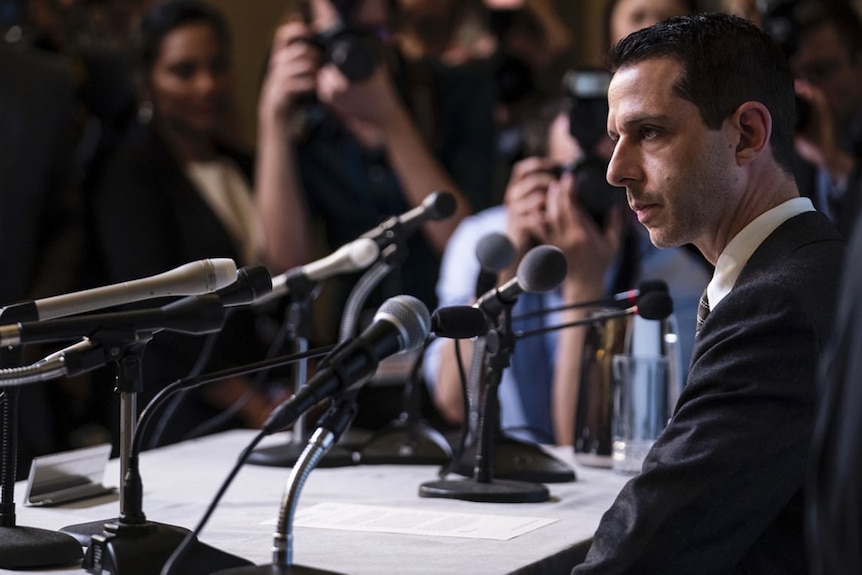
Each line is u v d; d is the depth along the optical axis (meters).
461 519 6.09
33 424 10.98
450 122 12.20
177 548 4.87
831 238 5.38
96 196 11.62
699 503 4.93
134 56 12.23
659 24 5.65
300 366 8.05
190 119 12.12
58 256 11.53
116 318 4.79
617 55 5.73
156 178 11.73
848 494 3.56
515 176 9.95
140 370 4.98
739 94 5.48
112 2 12.76
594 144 9.62
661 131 5.52
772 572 5.09
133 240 11.48
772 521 5.14
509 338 6.77
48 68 11.59
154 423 11.02
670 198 5.53
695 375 5.12
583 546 5.60
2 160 11.19
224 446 8.70
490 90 12.35
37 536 5.22
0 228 11.12
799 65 10.32
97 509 6.40
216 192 12.12
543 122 11.84
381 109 11.54
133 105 12.29
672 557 4.94
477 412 7.75
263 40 16.88
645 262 10.19
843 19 10.27
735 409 4.98
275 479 7.36
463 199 11.94
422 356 8.21
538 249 6.57
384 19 11.89
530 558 5.23
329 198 12.11
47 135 11.48
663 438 5.13
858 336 3.64
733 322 5.09
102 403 11.55
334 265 7.89
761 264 5.30
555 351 10.06
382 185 12.08
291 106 11.95
